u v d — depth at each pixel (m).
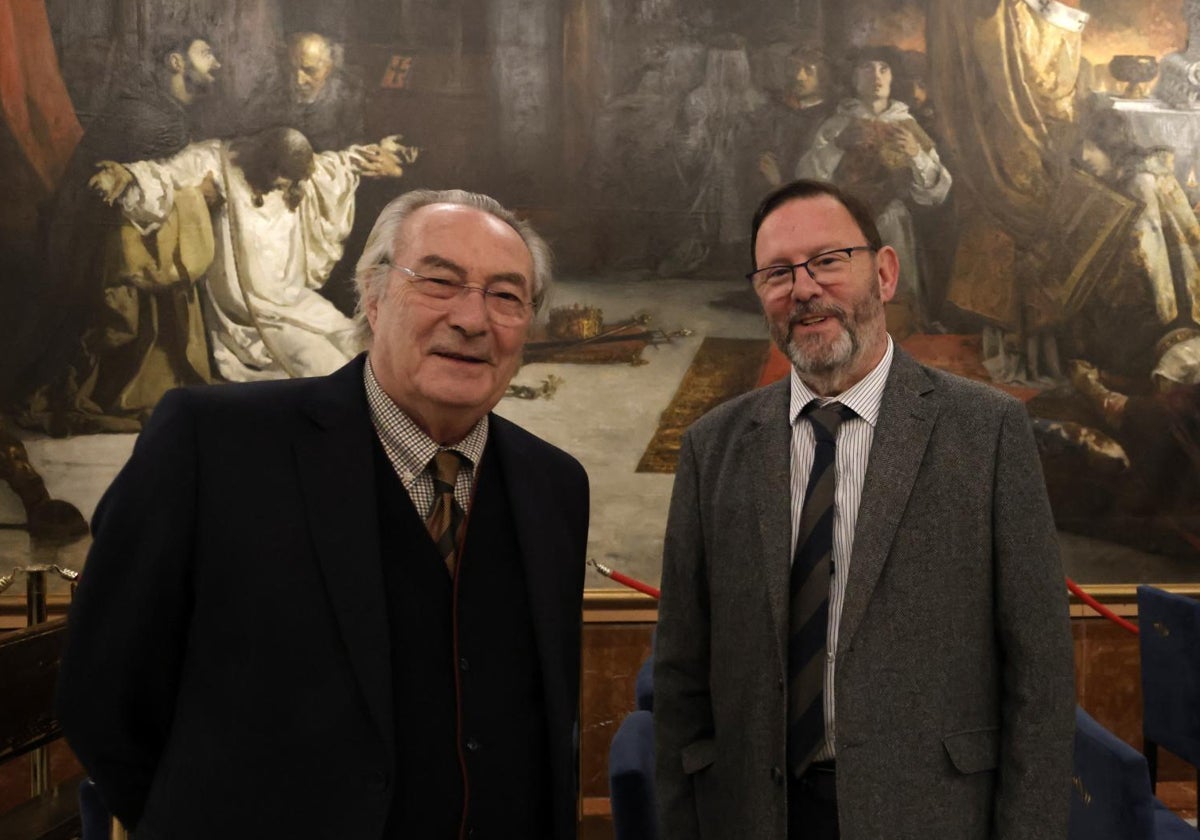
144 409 4.91
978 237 5.32
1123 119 5.36
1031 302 5.33
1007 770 1.56
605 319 5.21
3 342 4.80
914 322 5.30
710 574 1.84
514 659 1.47
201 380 4.95
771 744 1.65
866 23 5.26
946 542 1.63
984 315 5.32
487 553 1.49
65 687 1.28
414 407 1.44
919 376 1.80
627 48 5.21
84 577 1.30
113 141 4.89
